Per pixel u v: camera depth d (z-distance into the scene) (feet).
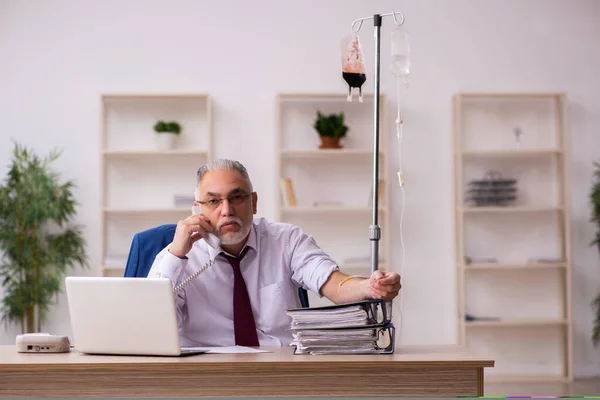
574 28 21.27
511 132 21.15
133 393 6.71
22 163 19.85
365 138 20.81
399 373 6.73
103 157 19.95
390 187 20.79
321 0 20.86
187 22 20.72
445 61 20.98
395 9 20.92
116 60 20.58
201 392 6.68
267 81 20.74
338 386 6.70
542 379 20.39
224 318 8.94
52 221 20.20
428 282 20.74
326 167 20.79
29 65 20.42
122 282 7.18
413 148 20.85
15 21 20.44
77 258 19.58
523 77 21.15
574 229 21.24
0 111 20.33
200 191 8.49
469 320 20.11
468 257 20.86
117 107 20.56
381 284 7.47
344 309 7.34
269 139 20.66
